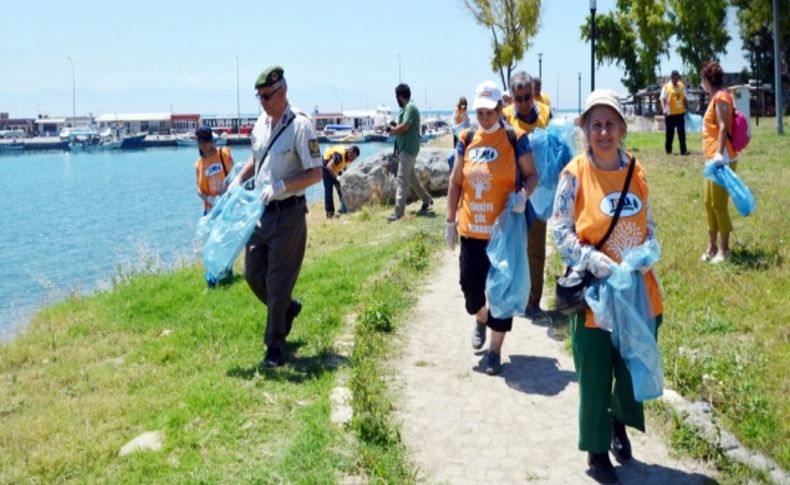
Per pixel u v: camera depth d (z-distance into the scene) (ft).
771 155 55.77
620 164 13.09
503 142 18.34
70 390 19.35
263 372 18.69
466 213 18.78
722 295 22.06
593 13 69.77
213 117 417.69
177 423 15.76
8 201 99.76
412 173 42.75
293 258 19.22
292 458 13.89
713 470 13.53
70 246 58.13
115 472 13.99
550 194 21.65
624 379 13.47
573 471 13.78
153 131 428.56
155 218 74.33
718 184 25.05
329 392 16.96
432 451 14.64
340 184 49.75
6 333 29.99
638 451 14.35
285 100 19.25
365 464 13.64
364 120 403.13
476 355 20.03
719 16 168.55
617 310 12.51
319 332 21.81
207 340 22.06
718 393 15.69
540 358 19.65
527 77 21.94
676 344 18.53
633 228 12.91
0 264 51.06
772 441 13.89
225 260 19.54
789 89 166.09
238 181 20.58
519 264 18.19
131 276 34.65
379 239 36.86
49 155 310.86
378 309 22.11
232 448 14.56
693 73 172.45
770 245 26.86
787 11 148.46
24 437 16.03
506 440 15.05
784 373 16.48
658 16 165.07
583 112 13.12
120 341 23.66
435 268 30.01
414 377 18.48
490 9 147.54
